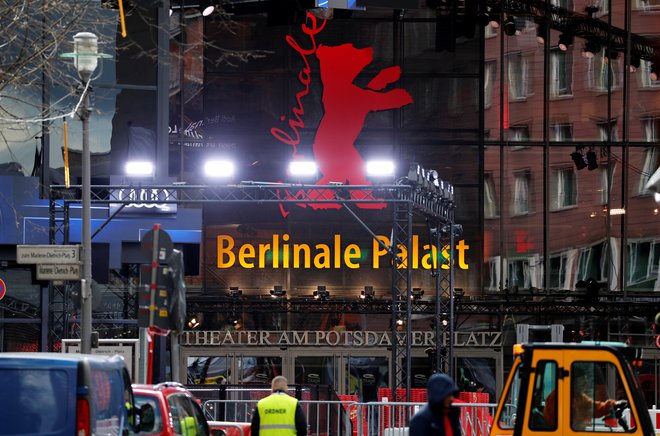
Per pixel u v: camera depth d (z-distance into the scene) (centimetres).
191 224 6869
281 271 8069
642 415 3303
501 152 8238
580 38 8262
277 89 8169
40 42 4681
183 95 8100
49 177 6781
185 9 7938
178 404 3322
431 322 8019
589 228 8194
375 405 5972
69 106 6228
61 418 2491
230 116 8119
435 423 2636
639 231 8194
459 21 8262
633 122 8244
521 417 3366
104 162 6925
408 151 8244
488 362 8044
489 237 8175
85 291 4322
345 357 8019
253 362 7994
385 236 8112
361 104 8231
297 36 8212
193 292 8019
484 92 8256
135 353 5028
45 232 6706
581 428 3334
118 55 6931
